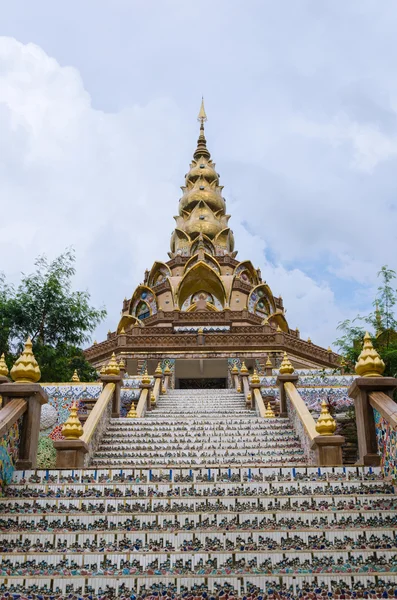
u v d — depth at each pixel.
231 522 7.84
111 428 15.03
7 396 9.34
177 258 51.16
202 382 34.81
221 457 12.53
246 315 42.31
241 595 6.56
